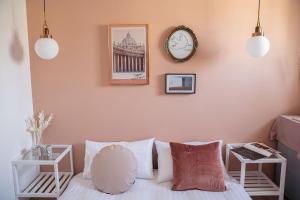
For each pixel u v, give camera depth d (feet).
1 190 6.37
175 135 8.13
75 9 7.53
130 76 7.77
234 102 8.01
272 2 7.59
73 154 8.19
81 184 6.91
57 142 8.14
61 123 8.04
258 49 6.60
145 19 7.59
